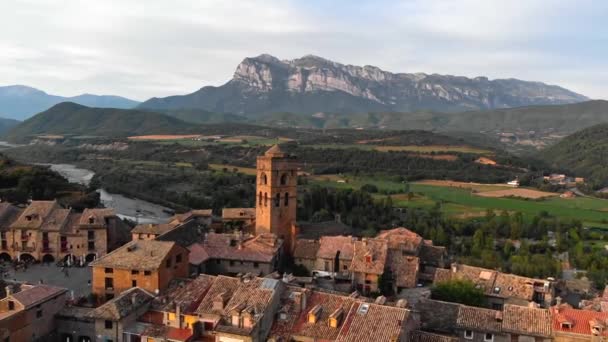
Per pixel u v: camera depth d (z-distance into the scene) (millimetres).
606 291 113438
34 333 84250
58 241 139250
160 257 97000
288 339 76062
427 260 135625
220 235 129500
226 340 74750
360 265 116000
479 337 85062
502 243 196000
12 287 92875
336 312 77875
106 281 98750
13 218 145000
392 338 71562
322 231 156625
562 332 80875
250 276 93000
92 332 86625
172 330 81500
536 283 112188
